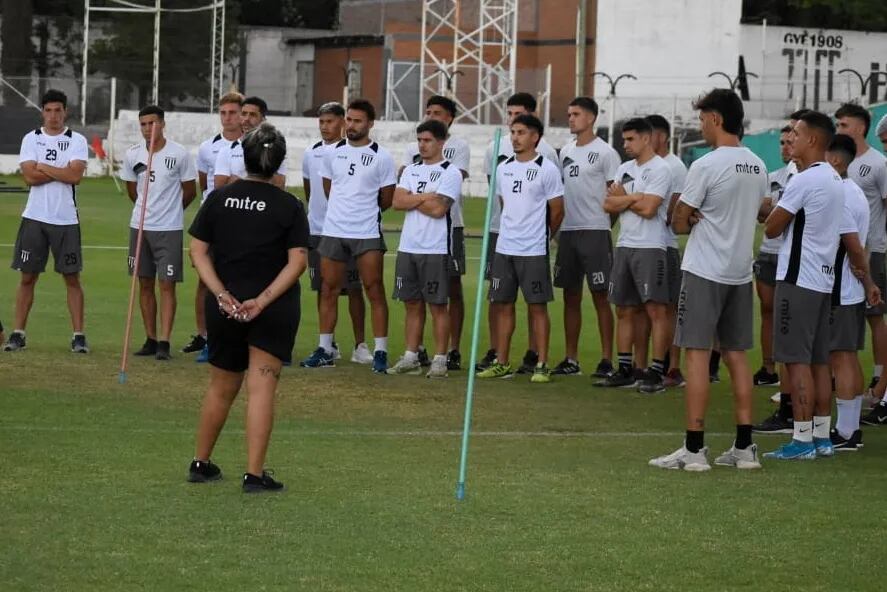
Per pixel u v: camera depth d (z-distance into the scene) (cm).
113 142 6234
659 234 1664
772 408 1600
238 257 1063
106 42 7306
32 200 1784
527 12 6969
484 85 6788
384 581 858
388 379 1705
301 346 1969
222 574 862
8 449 1200
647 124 1672
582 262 1778
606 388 1691
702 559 922
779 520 1027
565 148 1811
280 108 7631
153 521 976
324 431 1348
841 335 1338
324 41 7394
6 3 7125
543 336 1728
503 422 1434
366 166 1755
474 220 4528
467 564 897
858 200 1333
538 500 1068
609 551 934
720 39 6675
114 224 3847
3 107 6253
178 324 2134
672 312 1714
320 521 988
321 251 1777
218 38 7106
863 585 874
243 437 1288
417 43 6944
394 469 1170
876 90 6925
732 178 1201
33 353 1778
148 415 1392
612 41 6619
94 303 2309
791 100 6588
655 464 1218
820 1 7394
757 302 2698
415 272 1741
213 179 1858
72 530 948
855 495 1116
